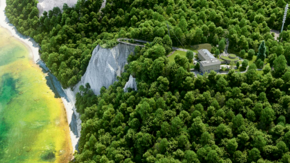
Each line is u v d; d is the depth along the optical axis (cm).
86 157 13075
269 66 14600
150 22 18212
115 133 13438
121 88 15838
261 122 11112
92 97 17025
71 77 19750
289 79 12344
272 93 12262
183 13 19138
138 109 13075
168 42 16425
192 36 16850
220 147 10538
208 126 11381
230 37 16562
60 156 15075
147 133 11762
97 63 17900
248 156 10038
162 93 13325
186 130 11475
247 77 13050
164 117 12188
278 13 19088
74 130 16675
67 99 19350
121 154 11931
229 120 11450
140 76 15012
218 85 12712
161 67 13888
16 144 16025
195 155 10069
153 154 11300
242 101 11981
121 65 17662
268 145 9988
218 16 18488
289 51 14612
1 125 17525
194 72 14800
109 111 14112
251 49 15725
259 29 17962
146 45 16512
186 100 12481
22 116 18025
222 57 15750
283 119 10950
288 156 9275
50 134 16512
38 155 15188
